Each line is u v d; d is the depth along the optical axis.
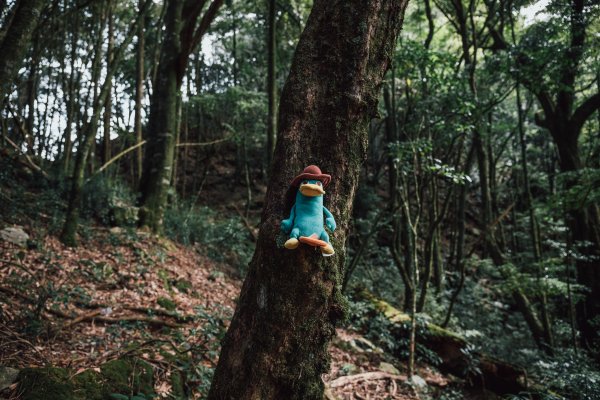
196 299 6.56
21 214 6.95
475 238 15.86
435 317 8.87
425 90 8.12
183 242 9.03
